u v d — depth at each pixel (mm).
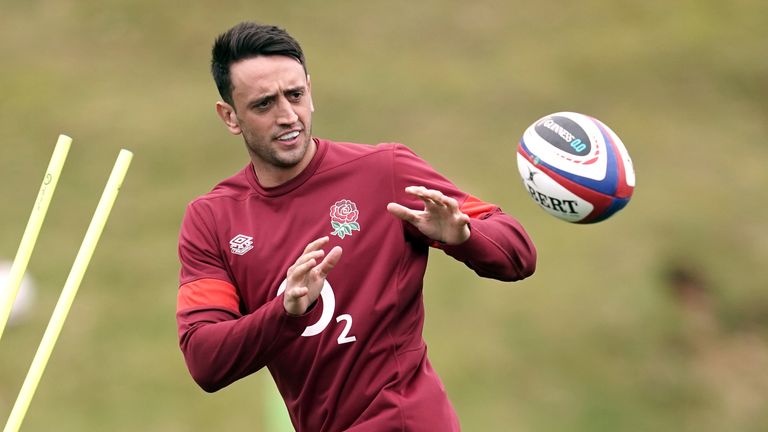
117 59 59375
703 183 52469
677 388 39875
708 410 39625
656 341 42375
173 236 47062
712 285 45594
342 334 14328
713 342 42812
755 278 45969
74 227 47625
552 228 47562
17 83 57125
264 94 13836
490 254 14039
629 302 43562
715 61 62375
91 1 63781
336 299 14344
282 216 14586
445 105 55812
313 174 14617
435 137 53219
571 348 41094
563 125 14891
